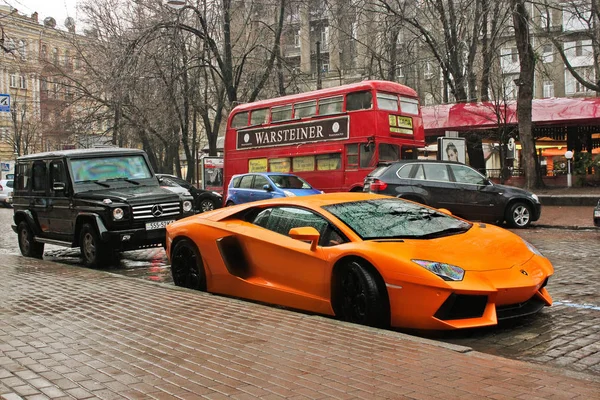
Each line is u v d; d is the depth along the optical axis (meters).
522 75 24.58
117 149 11.86
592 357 4.91
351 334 5.07
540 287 5.85
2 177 53.00
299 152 19.91
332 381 3.85
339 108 18.69
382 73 27.25
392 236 6.05
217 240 7.19
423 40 27.78
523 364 4.29
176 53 26.28
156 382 3.86
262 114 21.53
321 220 6.39
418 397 3.54
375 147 17.64
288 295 6.39
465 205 15.77
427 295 5.26
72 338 5.07
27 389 3.72
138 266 10.93
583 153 27.09
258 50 31.59
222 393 3.63
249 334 5.10
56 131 34.78
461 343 5.36
